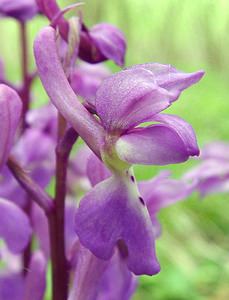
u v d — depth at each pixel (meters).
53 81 0.06
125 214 0.05
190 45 0.36
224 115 0.31
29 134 0.09
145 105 0.05
